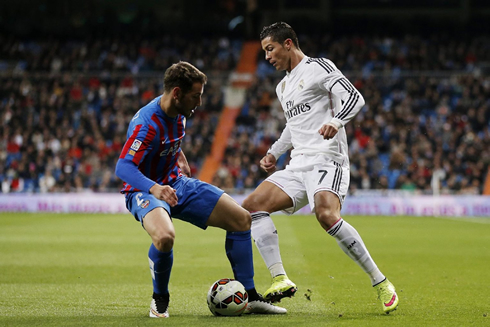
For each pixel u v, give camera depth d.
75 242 42.25
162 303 17.31
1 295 21.22
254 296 17.95
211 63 115.69
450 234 49.56
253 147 87.75
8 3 123.94
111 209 77.44
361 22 124.19
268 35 20.36
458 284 24.31
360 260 18.23
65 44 122.00
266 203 19.88
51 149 87.31
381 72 110.69
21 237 45.72
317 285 23.73
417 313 17.91
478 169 80.56
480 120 92.81
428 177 79.69
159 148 17.53
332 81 19.19
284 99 20.77
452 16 123.62
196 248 38.75
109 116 97.38
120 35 123.62
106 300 20.28
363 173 79.69
